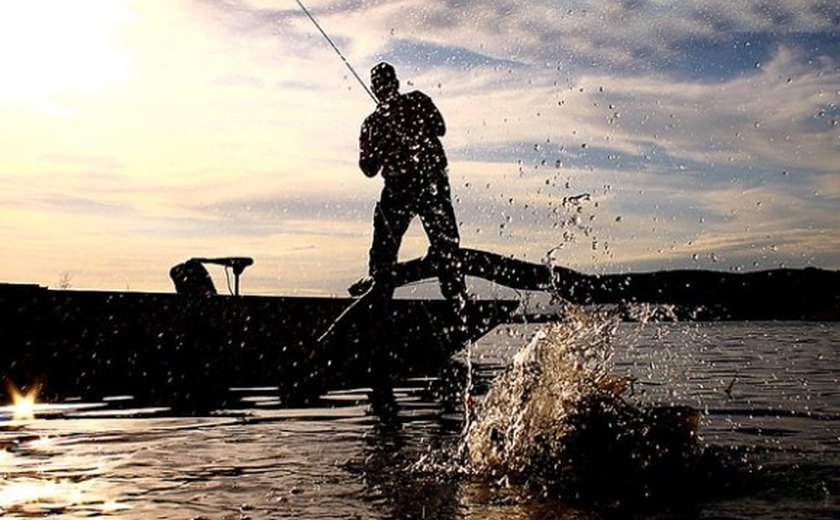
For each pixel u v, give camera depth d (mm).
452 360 12789
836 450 5504
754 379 9094
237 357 10430
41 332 9547
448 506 4422
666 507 4375
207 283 12000
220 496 4629
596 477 4863
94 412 7863
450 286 9375
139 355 10023
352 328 9812
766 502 4418
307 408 8055
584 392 5211
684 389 8305
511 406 5352
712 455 5176
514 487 4824
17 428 6910
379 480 4984
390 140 10016
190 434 6562
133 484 4895
